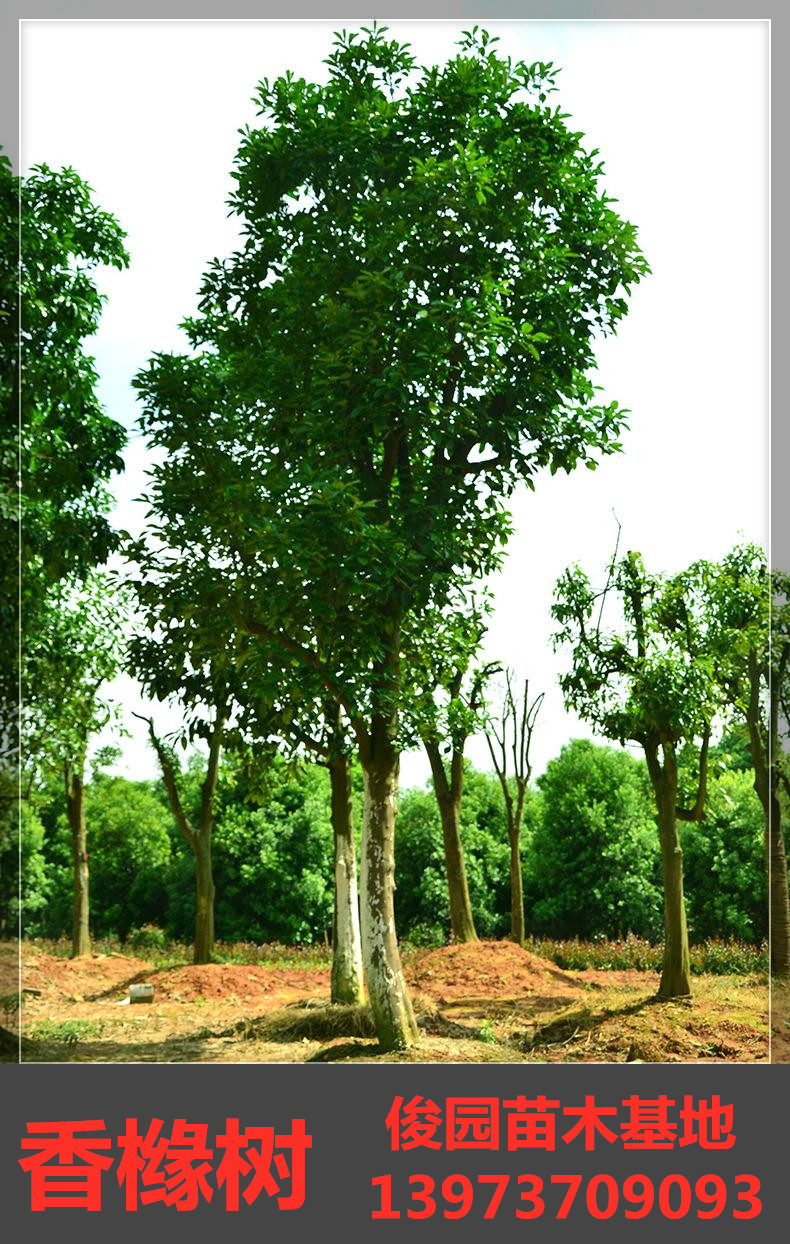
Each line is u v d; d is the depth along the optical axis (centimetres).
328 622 811
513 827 1823
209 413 991
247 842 2912
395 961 903
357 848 2972
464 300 827
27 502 1045
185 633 1009
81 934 1869
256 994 1470
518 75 909
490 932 2778
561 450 926
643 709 1014
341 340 839
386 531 779
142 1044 1066
